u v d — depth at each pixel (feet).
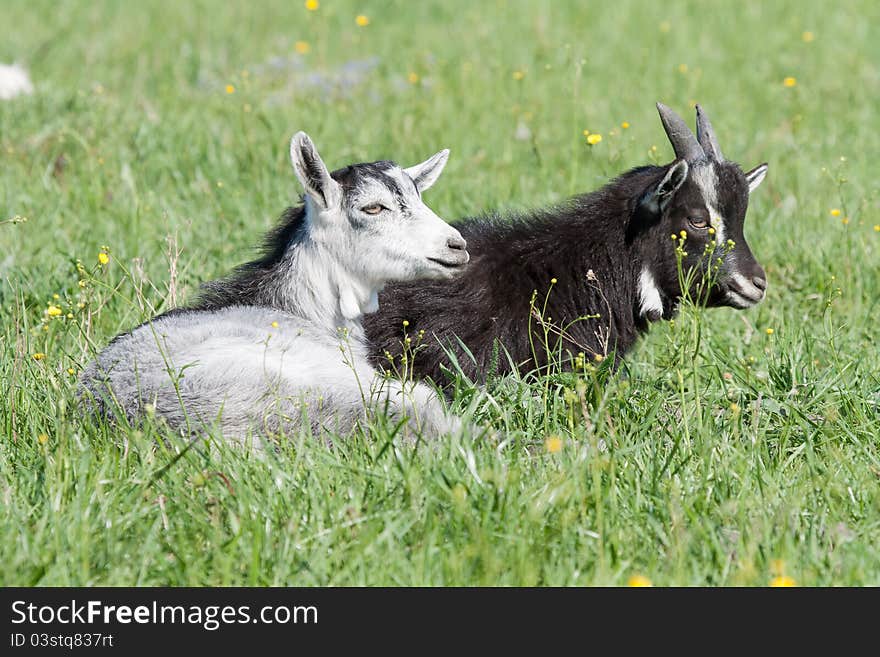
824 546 27.53
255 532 26.25
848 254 47.78
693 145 38.22
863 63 85.15
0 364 36.45
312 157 34.53
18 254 47.24
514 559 25.98
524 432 32.89
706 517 27.84
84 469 28.53
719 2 103.24
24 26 97.40
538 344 38.24
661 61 83.51
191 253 47.91
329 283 35.83
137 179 56.75
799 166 60.29
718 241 37.83
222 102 67.72
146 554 26.07
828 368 37.93
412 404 32.19
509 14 99.50
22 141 61.05
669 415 34.09
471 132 65.10
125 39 92.22
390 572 25.80
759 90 77.36
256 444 31.27
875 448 32.94
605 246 38.81
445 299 38.04
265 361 32.37
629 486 29.22
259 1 107.34
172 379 30.99
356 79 74.23
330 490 28.71
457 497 27.02
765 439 32.91
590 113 68.85
